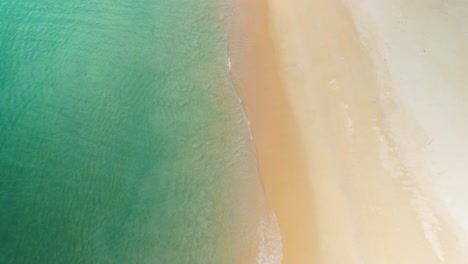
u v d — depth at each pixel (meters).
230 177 12.46
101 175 12.80
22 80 14.88
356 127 12.88
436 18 14.53
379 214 11.38
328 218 11.53
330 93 13.68
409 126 12.62
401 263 10.66
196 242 11.45
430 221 11.12
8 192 12.54
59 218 12.07
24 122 13.90
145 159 13.02
